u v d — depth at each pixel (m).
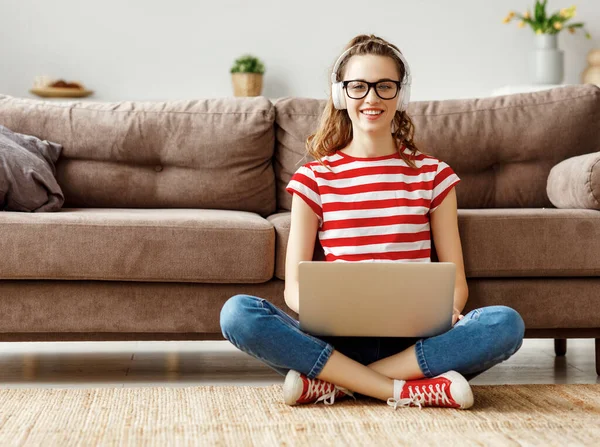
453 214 1.92
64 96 4.10
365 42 1.92
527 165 2.47
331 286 1.60
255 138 2.47
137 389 1.83
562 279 2.05
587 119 2.46
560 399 1.74
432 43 4.37
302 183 1.90
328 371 1.67
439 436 1.46
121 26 4.24
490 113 2.49
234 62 4.29
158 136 2.47
